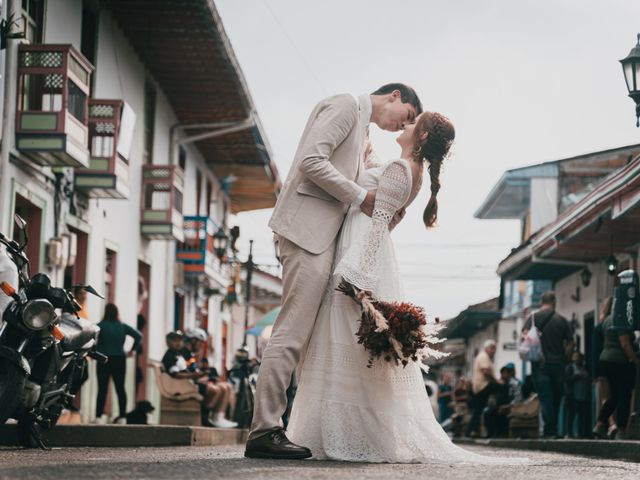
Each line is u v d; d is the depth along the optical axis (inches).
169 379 612.4
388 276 238.1
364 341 227.1
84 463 210.5
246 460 221.1
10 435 331.0
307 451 226.7
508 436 716.0
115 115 665.0
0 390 260.8
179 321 1069.8
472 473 195.0
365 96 244.8
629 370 496.1
